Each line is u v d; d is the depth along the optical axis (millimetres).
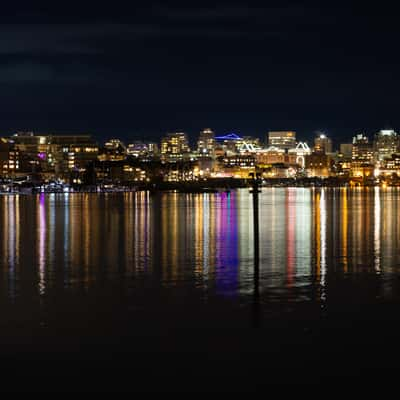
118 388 25766
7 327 33625
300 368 27609
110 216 133500
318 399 24719
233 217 128875
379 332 32500
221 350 29875
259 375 26922
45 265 55781
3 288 44438
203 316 35875
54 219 122812
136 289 44000
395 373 27016
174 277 49156
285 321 34688
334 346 30328
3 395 25172
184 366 27938
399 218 121875
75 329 33250
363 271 51844
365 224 106125
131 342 31109
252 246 71812
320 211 151750
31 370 27516
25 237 83625
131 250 67688
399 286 44750
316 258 60438
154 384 26125
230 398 24891
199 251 66750
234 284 45875
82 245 72938
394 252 65000
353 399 24672
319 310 37156
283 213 143375
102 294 42188
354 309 37375
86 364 28172
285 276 49375
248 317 35594
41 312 36938
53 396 25094
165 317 35719
